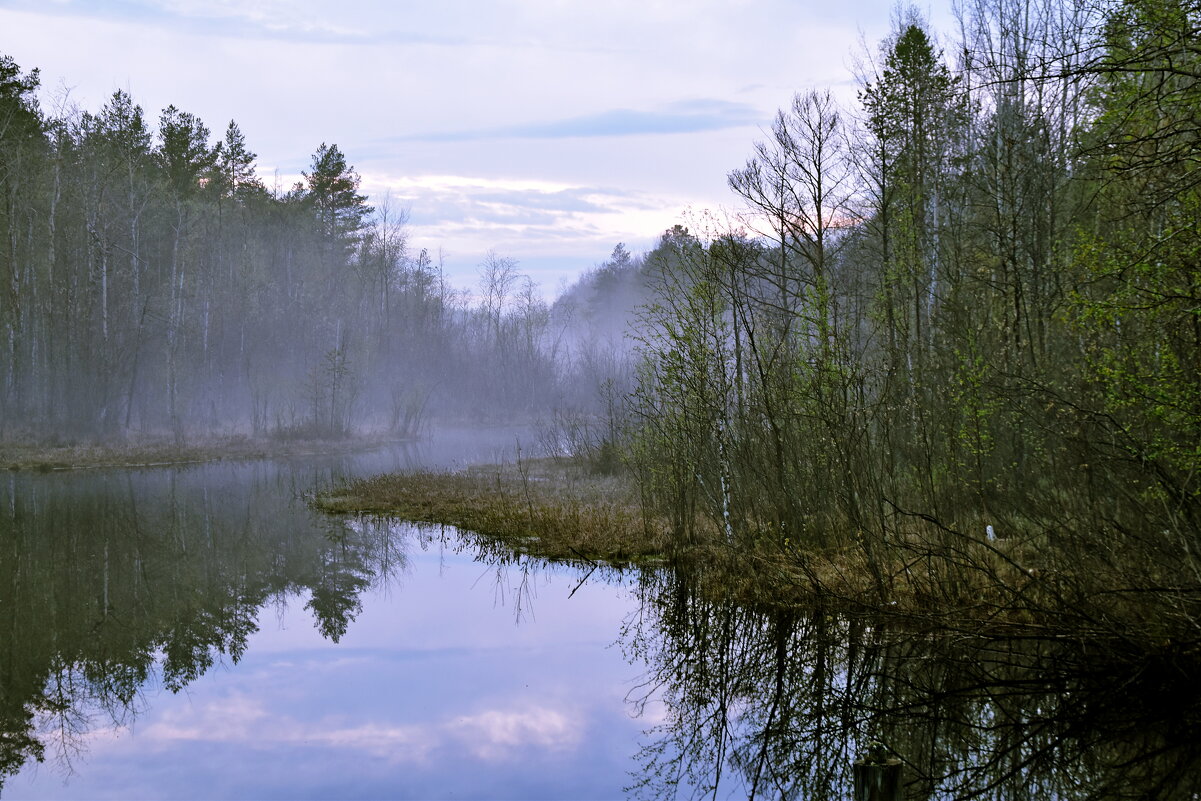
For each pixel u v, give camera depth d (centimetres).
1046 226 1902
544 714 916
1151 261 880
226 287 5428
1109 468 995
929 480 1255
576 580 1514
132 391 4431
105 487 2995
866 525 1230
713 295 1480
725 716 908
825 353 1295
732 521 1428
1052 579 993
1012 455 1348
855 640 1091
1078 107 1800
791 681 992
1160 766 732
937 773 754
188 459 3944
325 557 1792
